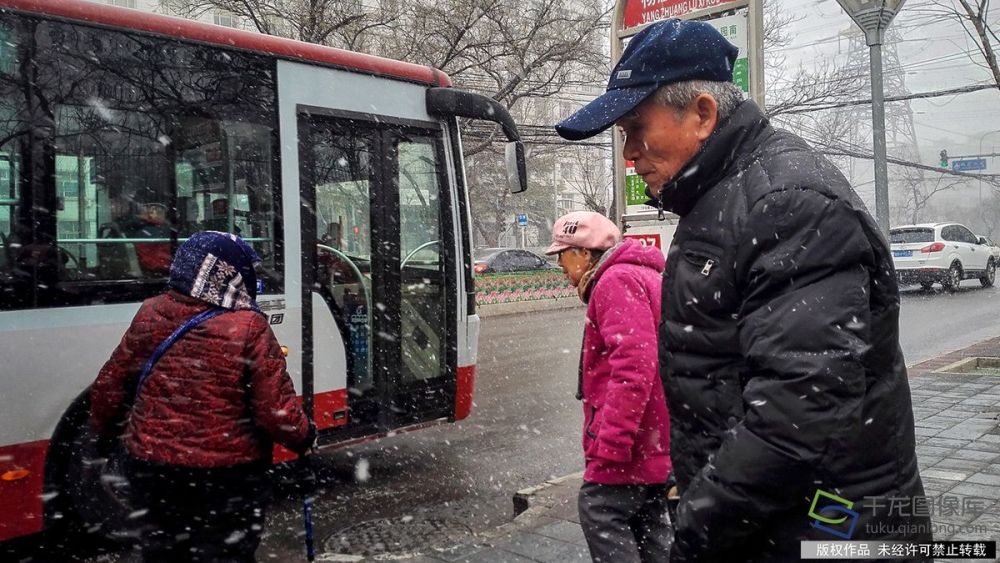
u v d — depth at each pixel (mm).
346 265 5477
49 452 4141
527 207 40312
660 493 2867
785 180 1470
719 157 1609
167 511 2895
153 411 2846
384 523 4754
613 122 1662
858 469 1419
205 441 2801
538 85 17609
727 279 1528
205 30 4816
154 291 4508
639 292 2705
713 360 1575
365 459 6215
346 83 5504
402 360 5801
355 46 16375
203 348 2826
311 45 5336
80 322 4207
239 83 4941
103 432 3199
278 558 4211
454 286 6168
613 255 2820
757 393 1377
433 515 4902
